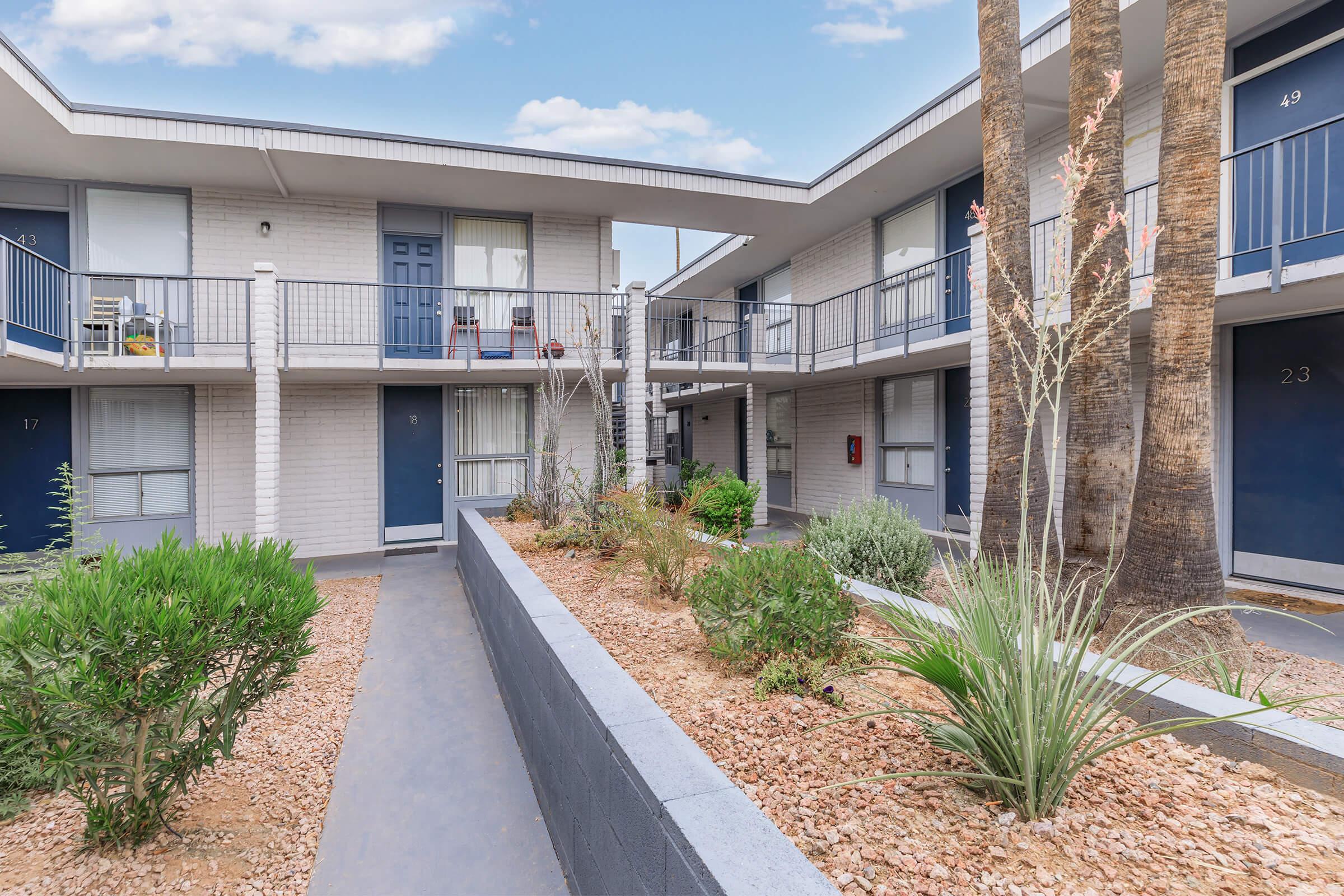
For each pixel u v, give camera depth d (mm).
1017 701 1868
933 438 10188
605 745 2082
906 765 2197
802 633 3041
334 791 3242
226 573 2547
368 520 10086
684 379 11430
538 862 2711
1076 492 4953
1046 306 2053
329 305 9758
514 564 4824
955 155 8828
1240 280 5367
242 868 2584
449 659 5203
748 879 1321
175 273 9133
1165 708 2387
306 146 8055
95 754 2500
